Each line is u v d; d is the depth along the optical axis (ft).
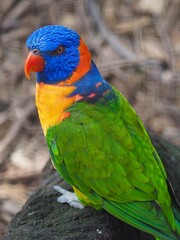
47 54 27.71
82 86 27.76
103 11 53.93
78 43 27.81
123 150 26.68
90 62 28.12
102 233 27.37
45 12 54.39
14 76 50.37
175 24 52.90
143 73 49.34
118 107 27.71
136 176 26.45
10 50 52.42
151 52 50.70
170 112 47.47
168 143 33.76
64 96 27.68
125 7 54.29
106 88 28.02
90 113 27.30
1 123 47.29
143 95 48.34
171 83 48.67
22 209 28.81
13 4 55.21
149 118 47.19
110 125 27.07
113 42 51.42
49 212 28.53
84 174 27.17
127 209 26.55
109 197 26.94
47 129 27.94
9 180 43.78
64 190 29.37
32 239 26.73
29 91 49.24
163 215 25.91
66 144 27.27
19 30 53.67
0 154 45.24
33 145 45.65
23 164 44.52
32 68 27.91
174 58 50.24
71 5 54.44
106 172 26.76
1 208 41.83
